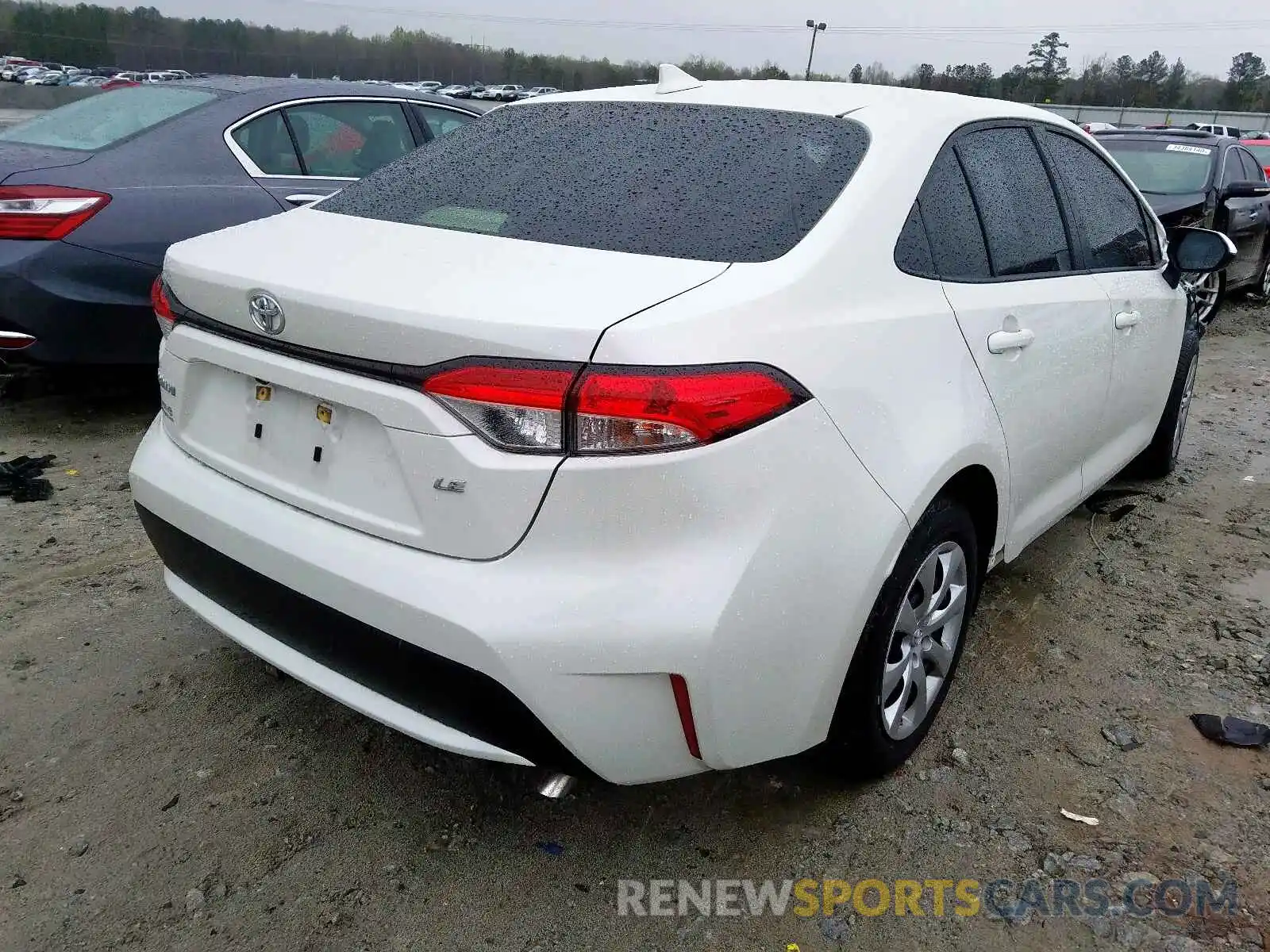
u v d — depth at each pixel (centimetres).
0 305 414
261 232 240
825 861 224
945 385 231
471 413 176
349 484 197
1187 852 228
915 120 251
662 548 177
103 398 518
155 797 236
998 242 269
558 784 198
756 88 272
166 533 236
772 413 184
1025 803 243
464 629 176
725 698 184
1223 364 720
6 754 247
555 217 225
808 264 204
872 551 204
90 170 435
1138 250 366
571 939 202
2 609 309
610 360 171
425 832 229
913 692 246
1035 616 333
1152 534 402
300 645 208
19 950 194
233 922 203
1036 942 204
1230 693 290
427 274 196
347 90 523
